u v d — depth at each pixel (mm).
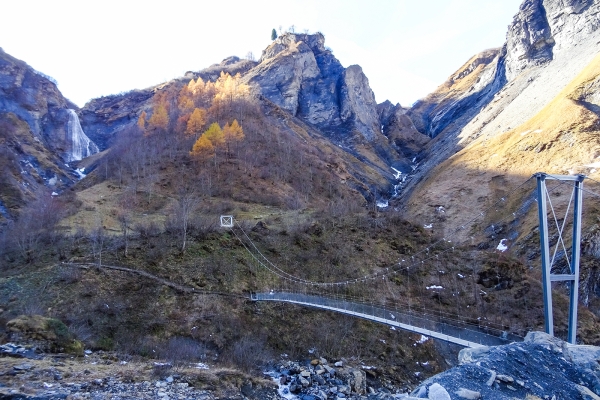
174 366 33219
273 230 63344
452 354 47500
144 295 45844
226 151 107938
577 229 31906
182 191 88500
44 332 32312
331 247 61719
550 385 17281
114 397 23938
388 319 44125
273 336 45188
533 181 97250
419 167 177625
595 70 119375
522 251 76562
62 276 46250
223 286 50000
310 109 195375
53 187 114312
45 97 155625
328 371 40156
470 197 109250
